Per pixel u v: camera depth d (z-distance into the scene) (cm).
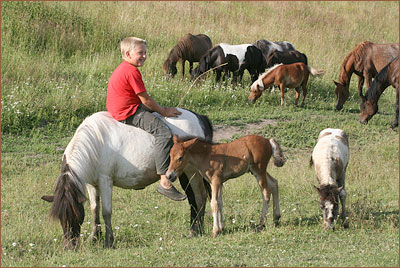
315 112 1816
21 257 789
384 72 1644
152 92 1800
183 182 879
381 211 990
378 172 1245
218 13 2948
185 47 1997
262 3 3353
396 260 718
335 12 3334
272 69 1816
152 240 870
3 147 1376
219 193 858
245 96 1881
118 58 2197
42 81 1794
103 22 2434
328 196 856
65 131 1525
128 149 804
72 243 767
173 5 2925
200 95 1844
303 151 1450
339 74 2059
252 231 877
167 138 805
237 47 1939
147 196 1123
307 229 890
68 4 2561
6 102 1585
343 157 948
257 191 1152
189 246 802
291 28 2789
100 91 1778
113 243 823
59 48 2197
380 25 3127
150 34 2467
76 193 750
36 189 1119
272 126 1625
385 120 1756
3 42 2097
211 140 884
